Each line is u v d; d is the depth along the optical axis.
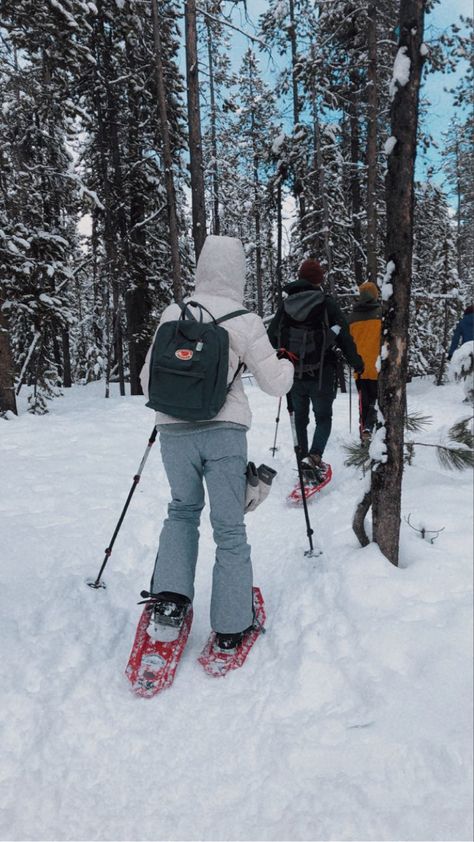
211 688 2.20
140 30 10.77
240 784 1.71
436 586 2.31
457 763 1.60
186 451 2.32
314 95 13.03
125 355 22.95
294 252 15.71
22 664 2.29
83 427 6.85
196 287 2.50
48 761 1.85
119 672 2.34
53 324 10.00
